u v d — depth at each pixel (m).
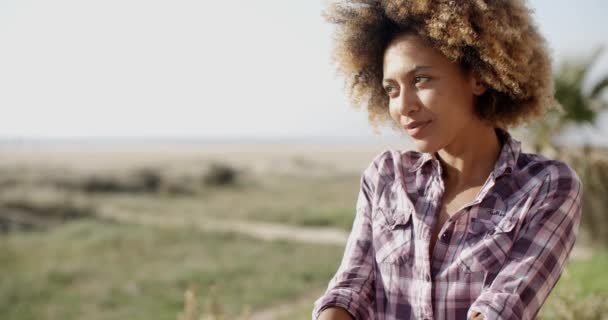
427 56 1.18
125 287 12.22
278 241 18.08
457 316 1.18
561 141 8.03
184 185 33.50
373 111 1.46
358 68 1.42
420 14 1.19
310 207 25.42
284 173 46.56
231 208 26.02
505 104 1.28
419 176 1.32
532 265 1.13
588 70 7.90
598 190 9.09
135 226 20.58
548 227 1.16
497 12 1.21
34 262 14.70
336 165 60.84
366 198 1.39
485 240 1.18
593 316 3.48
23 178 31.67
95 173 33.69
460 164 1.28
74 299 11.59
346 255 1.35
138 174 34.28
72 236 18.89
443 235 1.21
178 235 18.64
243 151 109.38
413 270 1.24
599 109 7.86
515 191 1.21
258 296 11.30
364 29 1.39
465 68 1.22
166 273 13.41
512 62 1.20
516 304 1.08
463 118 1.22
